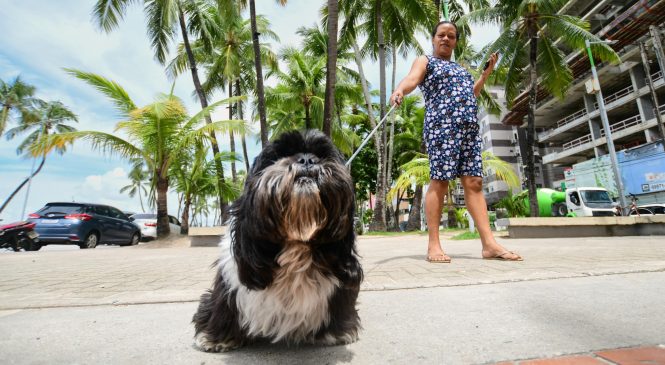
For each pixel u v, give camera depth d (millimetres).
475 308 2150
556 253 4910
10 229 11109
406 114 28734
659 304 2051
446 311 2113
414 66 4113
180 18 16953
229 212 1729
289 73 22172
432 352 1489
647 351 1371
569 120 38656
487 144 50125
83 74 12445
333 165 1564
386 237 13992
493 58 4375
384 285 2914
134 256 7711
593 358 1335
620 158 23891
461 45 20719
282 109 23250
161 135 13359
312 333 1650
